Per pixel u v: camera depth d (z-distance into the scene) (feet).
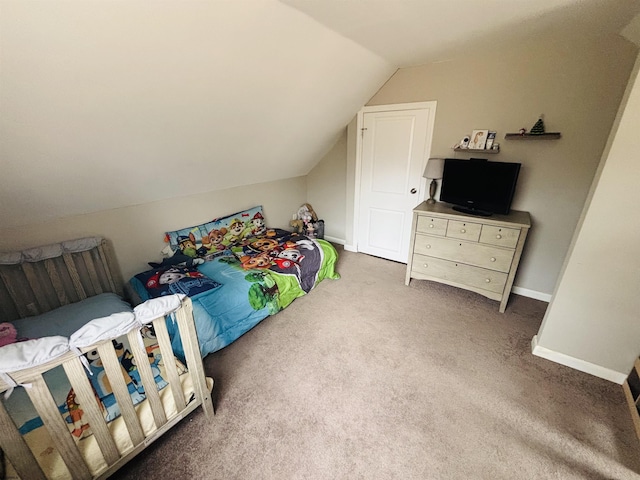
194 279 7.28
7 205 5.70
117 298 7.07
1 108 4.08
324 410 5.45
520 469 4.46
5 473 3.42
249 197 11.37
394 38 6.73
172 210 8.99
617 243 5.29
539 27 6.26
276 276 8.32
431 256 9.11
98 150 5.76
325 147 12.13
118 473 4.44
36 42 3.56
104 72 4.40
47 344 2.98
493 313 8.33
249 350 7.06
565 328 6.23
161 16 4.06
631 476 4.34
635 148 4.79
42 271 6.71
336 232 13.93
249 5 4.60
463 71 8.43
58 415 3.26
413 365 6.49
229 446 4.84
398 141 10.35
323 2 4.88
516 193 8.48
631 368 5.74
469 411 5.40
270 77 6.53
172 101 5.65
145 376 4.04
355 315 8.38
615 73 6.62
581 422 5.16
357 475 4.40
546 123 7.64
